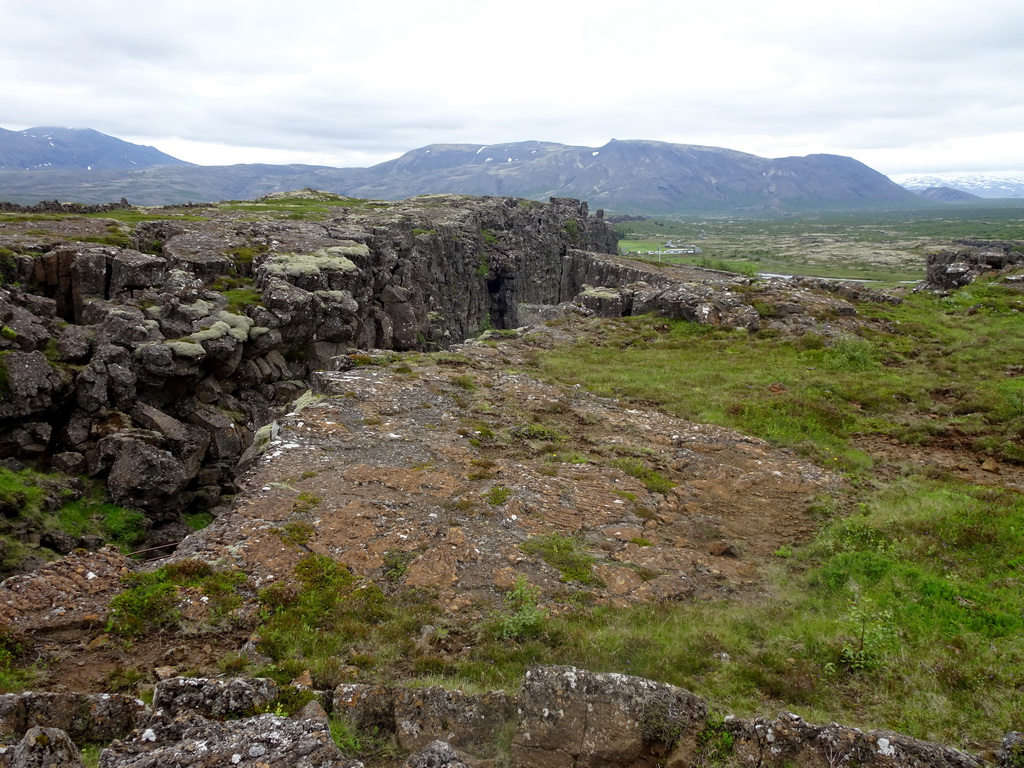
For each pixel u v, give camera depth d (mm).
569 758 7469
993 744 8281
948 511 15680
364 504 15438
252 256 44688
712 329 37906
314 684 9383
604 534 15086
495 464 18359
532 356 33469
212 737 6902
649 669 10016
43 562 21828
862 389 27156
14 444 26188
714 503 17234
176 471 27922
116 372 28844
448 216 97125
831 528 15555
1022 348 31797
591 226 147375
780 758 7414
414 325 62500
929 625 11320
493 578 12805
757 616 11836
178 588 11648
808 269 191750
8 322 28703
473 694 8703
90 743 7574
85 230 43969
